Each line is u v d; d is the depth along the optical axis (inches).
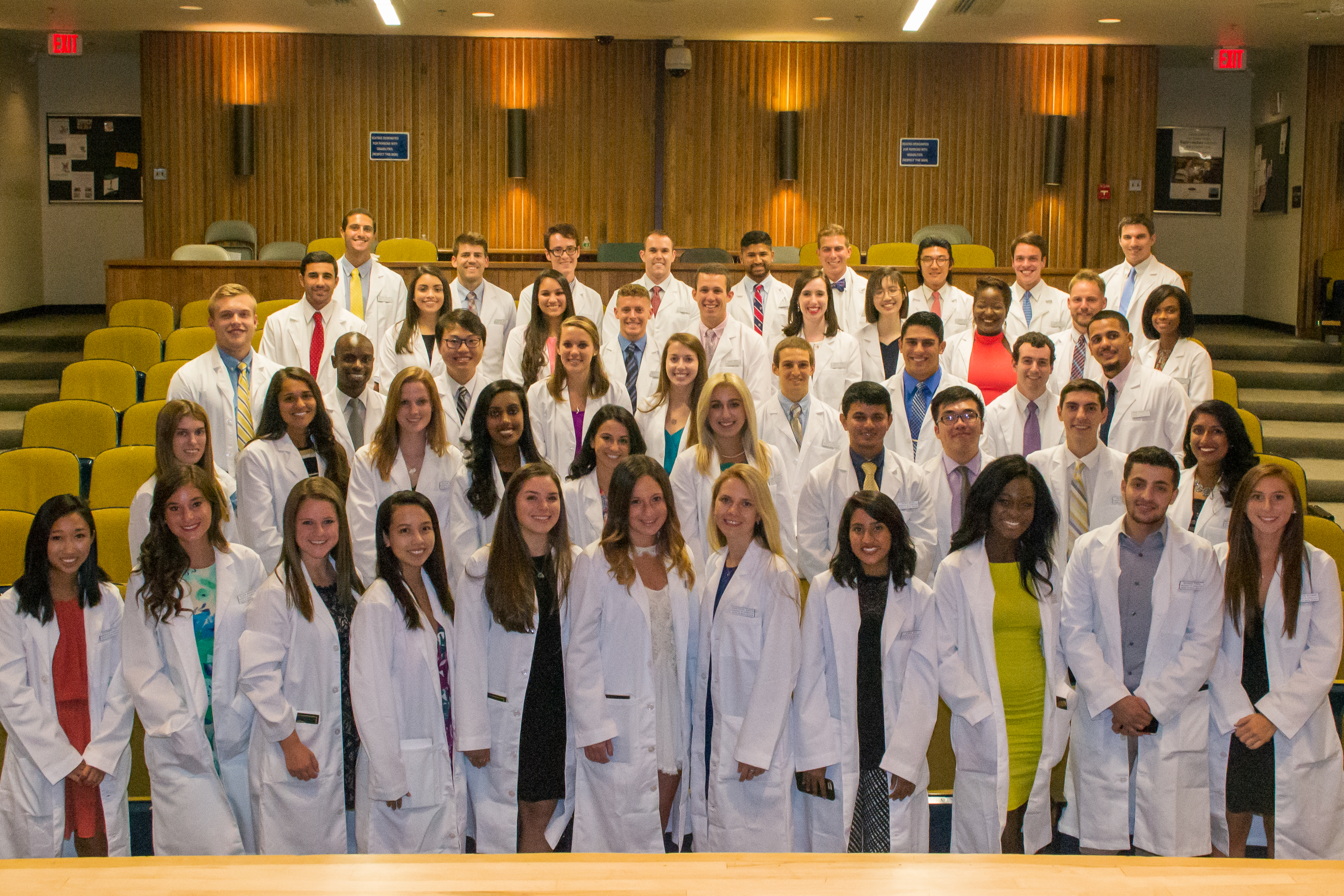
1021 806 121.3
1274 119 411.5
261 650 113.8
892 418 164.6
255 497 145.8
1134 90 407.2
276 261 320.2
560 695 121.1
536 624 118.7
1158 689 119.0
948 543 146.5
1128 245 231.8
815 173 413.1
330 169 406.9
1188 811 119.9
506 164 409.1
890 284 203.8
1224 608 122.4
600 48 406.3
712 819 118.4
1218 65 384.5
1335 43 379.2
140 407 205.5
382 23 380.2
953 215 414.3
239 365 179.9
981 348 198.2
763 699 114.9
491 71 405.7
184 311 279.1
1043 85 408.5
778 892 81.4
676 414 164.7
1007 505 119.1
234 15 370.0
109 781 117.2
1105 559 122.3
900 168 413.1
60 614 118.0
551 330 198.5
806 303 200.7
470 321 173.5
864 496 116.0
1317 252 383.6
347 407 171.2
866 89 410.0
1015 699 121.3
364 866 85.0
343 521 118.8
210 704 119.1
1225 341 371.6
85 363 232.4
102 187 446.3
